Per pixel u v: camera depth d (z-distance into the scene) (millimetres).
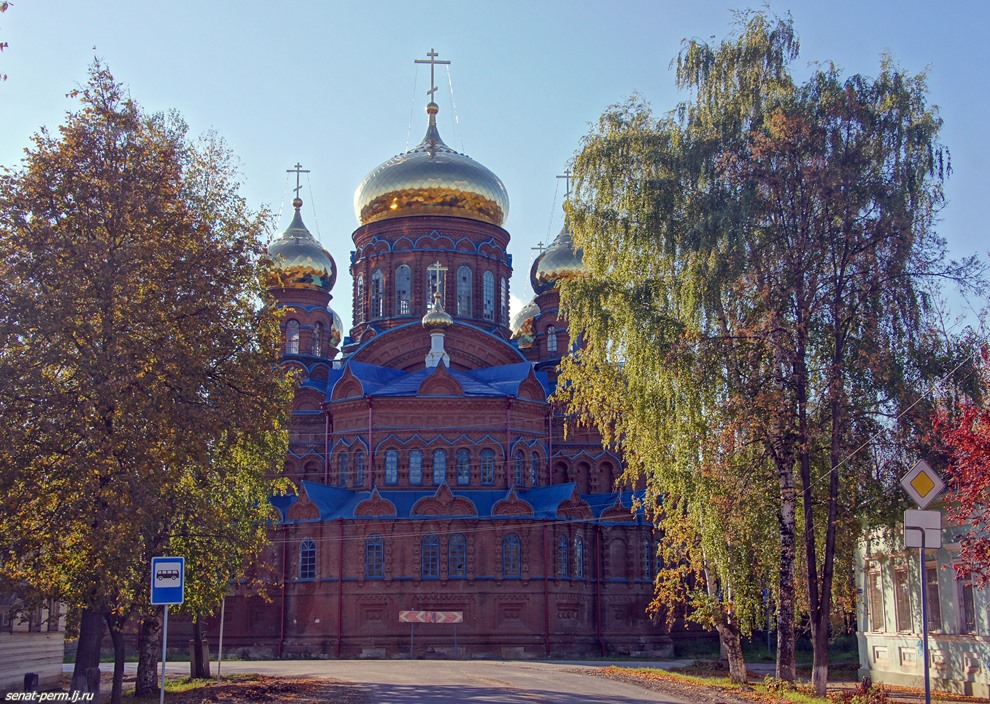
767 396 33406
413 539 66062
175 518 32531
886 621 42594
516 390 71812
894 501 34469
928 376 33125
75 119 29984
